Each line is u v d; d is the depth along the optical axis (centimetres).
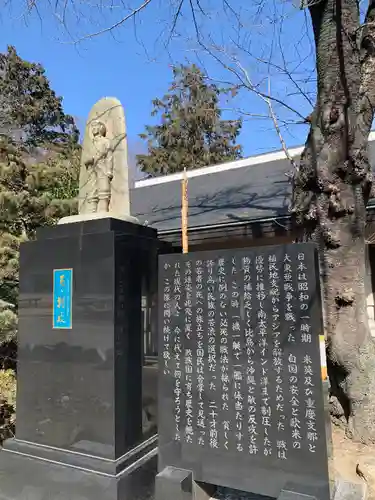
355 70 426
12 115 2322
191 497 318
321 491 279
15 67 2631
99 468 324
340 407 438
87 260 361
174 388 338
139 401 361
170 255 351
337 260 428
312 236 450
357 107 425
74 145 1702
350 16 430
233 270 325
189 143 2334
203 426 323
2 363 577
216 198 849
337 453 388
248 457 305
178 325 342
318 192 439
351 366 417
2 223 570
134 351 361
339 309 425
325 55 441
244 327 316
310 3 436
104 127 453
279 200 714
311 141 448
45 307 376
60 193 649
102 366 342
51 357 366
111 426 331
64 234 385
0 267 543
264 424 302
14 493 353
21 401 377
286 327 301
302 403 291
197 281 338
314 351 290
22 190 591
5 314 521
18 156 621
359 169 422
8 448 368
